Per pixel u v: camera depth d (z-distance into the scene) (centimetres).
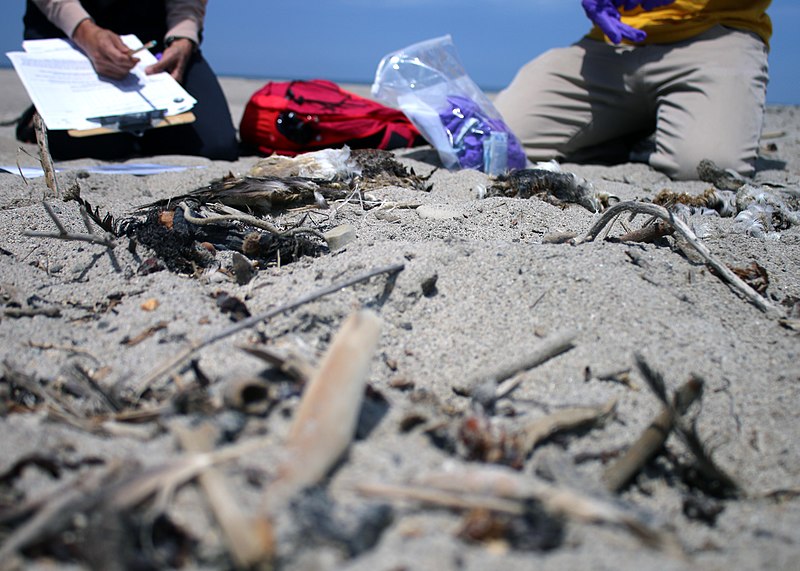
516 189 88
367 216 76
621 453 40
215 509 29
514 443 37
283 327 50
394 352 49
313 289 55
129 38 128
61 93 113
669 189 106
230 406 37
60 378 44
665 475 40
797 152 145
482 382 46
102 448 36
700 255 63
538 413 43
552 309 53
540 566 29
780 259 70
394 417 39
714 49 119
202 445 34
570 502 31
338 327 50
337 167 91
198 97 130
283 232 65
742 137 114
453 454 37
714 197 89
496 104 138
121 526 28
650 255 62
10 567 28
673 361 48
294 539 29
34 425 38
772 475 40
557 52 133
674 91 121
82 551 28
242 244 65
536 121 130
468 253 59
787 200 93
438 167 111
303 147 128
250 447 34
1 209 79
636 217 78
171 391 43
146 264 62
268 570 27
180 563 29
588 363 48
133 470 33
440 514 31
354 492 32
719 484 38
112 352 48
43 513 29
